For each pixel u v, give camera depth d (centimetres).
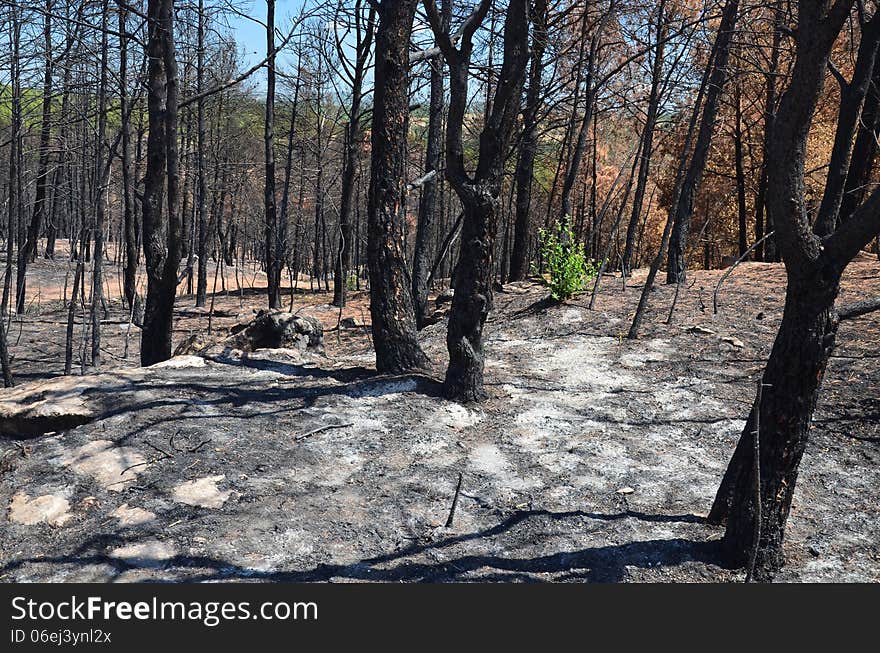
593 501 481
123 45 890
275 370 729
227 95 1895
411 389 659
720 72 991
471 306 634
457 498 460
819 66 327
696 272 1355
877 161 1441
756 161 2262
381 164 685
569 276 1079
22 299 1705
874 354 738
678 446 577
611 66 1435
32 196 2598
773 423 384
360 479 499
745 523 400
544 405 660
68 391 619
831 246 352
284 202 1727
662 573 400
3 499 471
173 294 878
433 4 579
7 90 962
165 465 504
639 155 1083
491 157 609
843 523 455
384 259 698
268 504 460
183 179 1939
